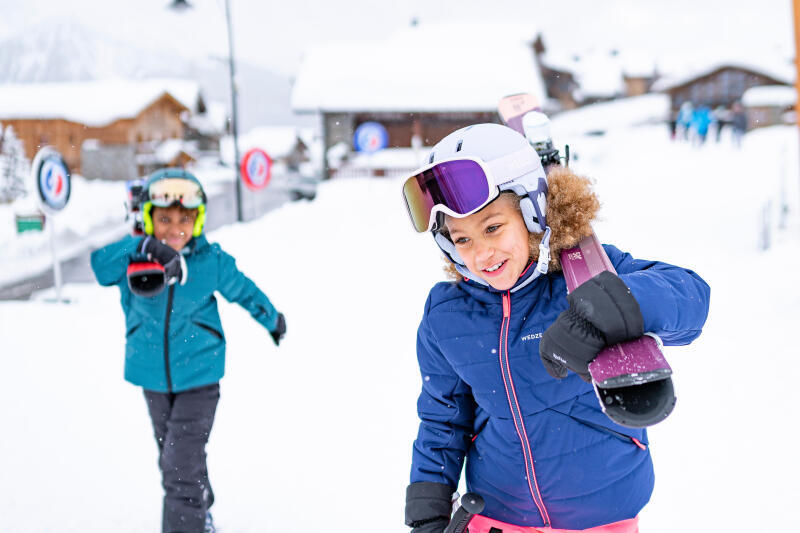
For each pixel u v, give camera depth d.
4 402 4.89
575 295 1.13
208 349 3.02
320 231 12.84
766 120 55.00
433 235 1.61
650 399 1.04
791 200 12.63
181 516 2.80
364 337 6.06
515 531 1.65
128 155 48.53
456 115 36.75
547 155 1.68
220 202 28.06
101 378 5.40
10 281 12.85
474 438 1.74
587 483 1.57
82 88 50.31
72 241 18.58
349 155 36.19
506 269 1.50
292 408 4.54
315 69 37.38
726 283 6.86
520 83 37.16
